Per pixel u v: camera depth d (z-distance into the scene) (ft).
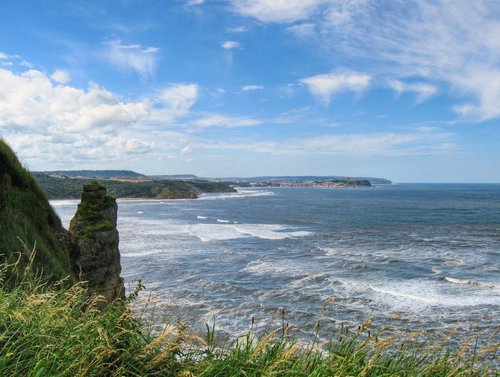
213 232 205.16
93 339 13.04
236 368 13.25
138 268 117.29
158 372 12.87
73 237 47.93
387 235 196.65
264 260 131.23
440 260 131.23
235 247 157.69
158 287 96.53
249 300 86.22
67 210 311.88
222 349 14.71
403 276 108.78
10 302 14.60
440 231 212.02
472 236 191.72
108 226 50.67
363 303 83.25
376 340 15.62
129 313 14.96
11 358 11.80
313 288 95.76
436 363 15.34
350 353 14.78
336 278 104.63
